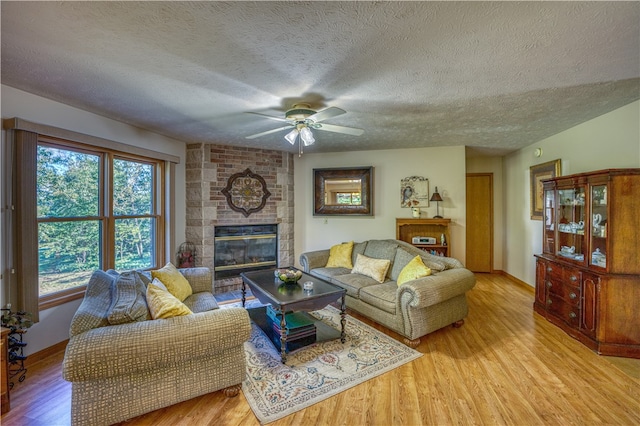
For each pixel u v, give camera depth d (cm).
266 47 181
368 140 437
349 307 362
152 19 154
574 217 319
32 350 260
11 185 247
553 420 187
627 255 262
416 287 274
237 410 197
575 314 299
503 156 573
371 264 391
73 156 305
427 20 154
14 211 247
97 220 330
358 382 227
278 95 258
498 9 145
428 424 185
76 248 308
